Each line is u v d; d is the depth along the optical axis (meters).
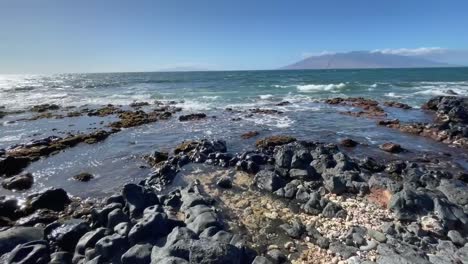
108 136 21.33
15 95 51.19
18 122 27.36
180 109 32.44
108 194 12.16
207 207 10.09
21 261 7.45
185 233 8.09
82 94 50.78
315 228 9.30
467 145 18.31
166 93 48.12
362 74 107.19
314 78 82.19
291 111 30.14
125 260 7.46
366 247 8.27
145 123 25.61
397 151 17.19
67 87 68.94
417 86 53.16
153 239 8.27
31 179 13.62
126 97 44.47
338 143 18.88
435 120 25.42
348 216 9.91
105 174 14.27
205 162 15.18
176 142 19.62
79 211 10.59
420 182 12.40
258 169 14.02
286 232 9.15
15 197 11.91
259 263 7.54
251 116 27.88
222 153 15.71
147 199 10.52
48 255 7.90
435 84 56.81
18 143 19.95
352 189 11.71
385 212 10.14
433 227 9.06
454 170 14.45
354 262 7.66
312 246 8.49
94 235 8.44
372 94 42.75
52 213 10.48
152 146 18.73
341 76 93.19
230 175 13.62
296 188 11.73
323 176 12.98
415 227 9.12
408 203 9.97
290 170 13.64
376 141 19.36
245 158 15.11
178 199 11.18
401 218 9.66
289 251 8.33
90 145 19.06
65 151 17.86
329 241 8.64
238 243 8.06
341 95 42.09
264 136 20.80
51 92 56.09
